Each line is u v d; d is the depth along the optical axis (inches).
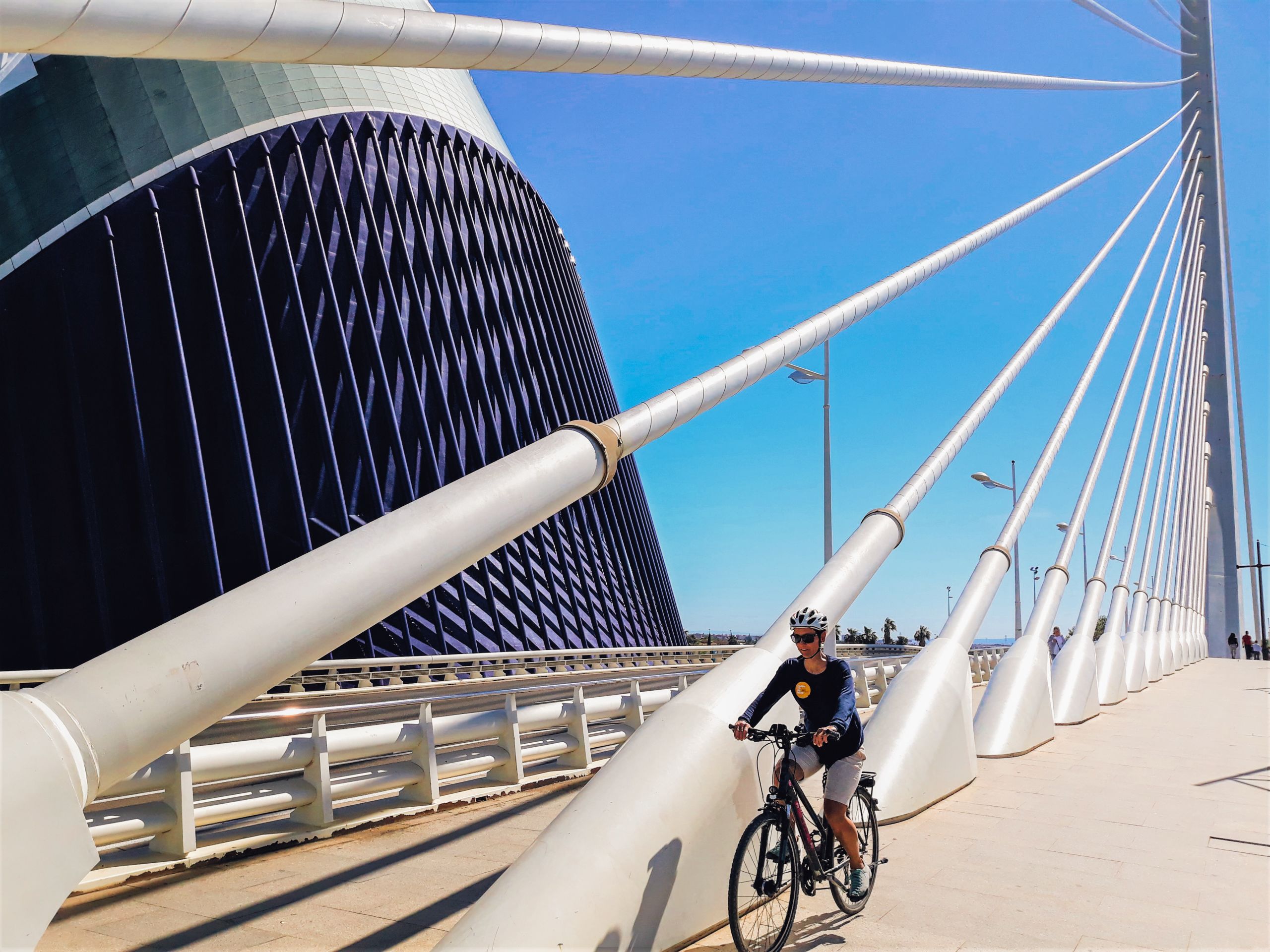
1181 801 419.8
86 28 170.2
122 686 149.6
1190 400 2075.5
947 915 249.8
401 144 1589.6
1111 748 593.9
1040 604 722.8
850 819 249.1
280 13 198.2
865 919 244.4
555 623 1499.8
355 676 1010.1
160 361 1150.3
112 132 1218.0
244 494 1150.3
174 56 189.3
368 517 1261.1
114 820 257.8
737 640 3053.6
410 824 337.4
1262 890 283.0
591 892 195.0
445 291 1578.5
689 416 290.2
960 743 436.1
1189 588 1998.0
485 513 209.2
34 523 1046.4
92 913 230.5
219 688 159.9
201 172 1258.6
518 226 1926.7
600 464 247.1
